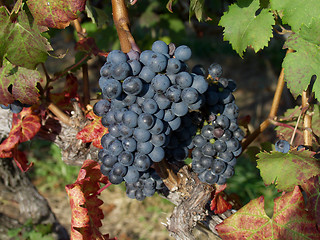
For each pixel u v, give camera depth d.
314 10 0.46
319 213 0.48
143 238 1.49
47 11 0.46
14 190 1.05
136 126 0.43
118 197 1.74
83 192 0.55
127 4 0.53
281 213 0.48
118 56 0.42
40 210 1.08
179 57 0.43
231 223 0.49
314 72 0.47
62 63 2.52
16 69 0.52
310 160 0.49
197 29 0.87
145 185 0.50
